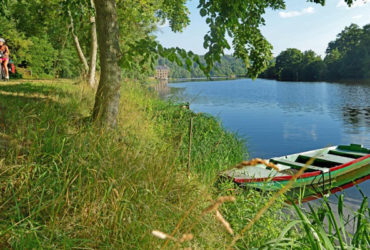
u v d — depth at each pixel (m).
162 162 4.30
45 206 2.87
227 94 54.34
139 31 20.34
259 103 38.31
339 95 47.59
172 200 3.85
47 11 15.50
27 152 3.99
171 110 12.44
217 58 5.48
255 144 15.82
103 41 6.61
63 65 37.66
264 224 4.19
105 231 2.87
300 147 15.48
